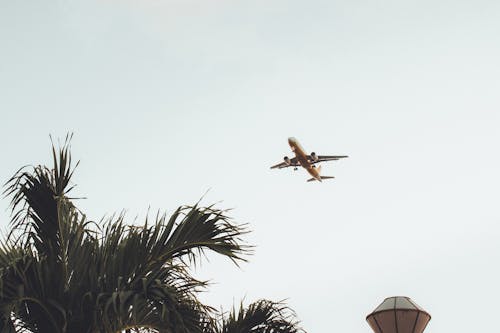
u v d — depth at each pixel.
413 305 5.42
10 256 6.40
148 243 6.42
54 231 6.71
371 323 5.48
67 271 6.48
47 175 6.64
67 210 6.74
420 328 5.38
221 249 6.39
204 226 6.42
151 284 6.27
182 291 6.37
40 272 6.16
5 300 5.97
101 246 6.56
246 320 6.93
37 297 6.20
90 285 6.36
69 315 6.24
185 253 6.55
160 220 6.50
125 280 6.37
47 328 6.30
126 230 6.65
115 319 6.20
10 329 6.08
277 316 6.95
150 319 6.34
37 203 6.69
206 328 6.59
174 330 6.02
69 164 6.70
